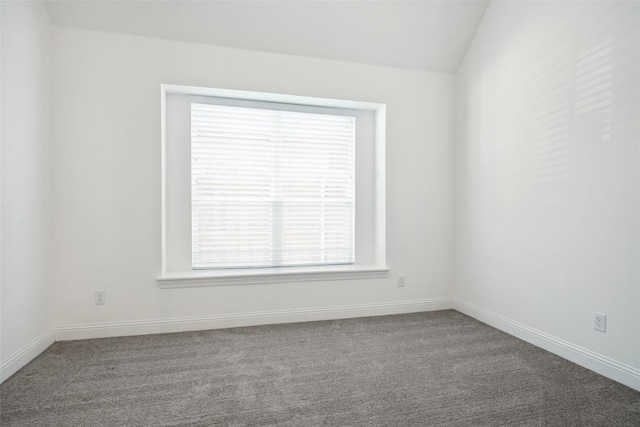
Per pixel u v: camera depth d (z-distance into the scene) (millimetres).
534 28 2441
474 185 3070
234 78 2773
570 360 2176
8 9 1986
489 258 2887
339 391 1812
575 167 2141
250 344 2457
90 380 1924
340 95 3018
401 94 3178
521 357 2238
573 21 2152
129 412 1615
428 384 1885
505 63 2709
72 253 2512
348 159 3312
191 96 2883
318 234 3246
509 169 2670
